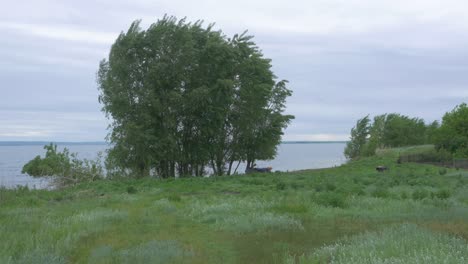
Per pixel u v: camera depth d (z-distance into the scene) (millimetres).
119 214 15000
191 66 36250
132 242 10781
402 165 45594
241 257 9414
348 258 8086
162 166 38094
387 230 10398
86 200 20812
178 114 36344
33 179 36875
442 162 48594
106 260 8977
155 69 33844
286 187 25219
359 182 28266
